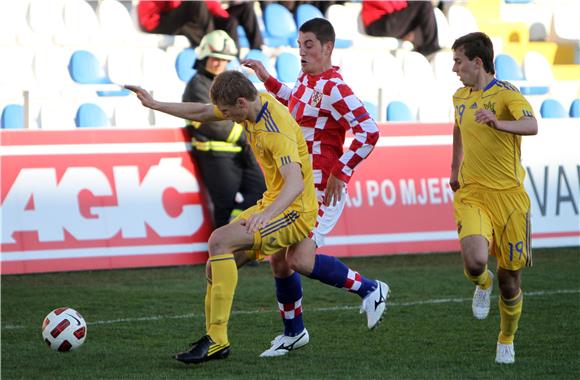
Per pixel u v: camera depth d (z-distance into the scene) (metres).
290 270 17.70
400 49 42.56
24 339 19.41
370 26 41.62
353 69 40.25
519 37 46.44
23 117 33.47
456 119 17.47
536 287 25.84
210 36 29.44
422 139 31.75
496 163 16.84
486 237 16.53
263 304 23.53
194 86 29.33
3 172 27.47
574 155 33.00
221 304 16.23
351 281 17.69
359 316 21.94
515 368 16.47
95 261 27.97
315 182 17.97
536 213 32.25
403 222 31.08
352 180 30.70
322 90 17.80
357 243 30.39
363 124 17.58
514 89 16.73
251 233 15.76
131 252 28.38
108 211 28.33
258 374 15.95
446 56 42.72
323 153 18.02
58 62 36.41
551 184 32.56
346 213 30.42
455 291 25.34
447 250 31.55
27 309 22.86
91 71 36.47
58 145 28.14
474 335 19.73
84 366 16.72
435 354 17.80
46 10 37.47
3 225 27.25
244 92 15.84
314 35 17.83
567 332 19.92
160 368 16.52
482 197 16.98
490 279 17.48
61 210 27.89
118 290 25.59
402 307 23.05
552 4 48.62
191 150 29.41
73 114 34.59
